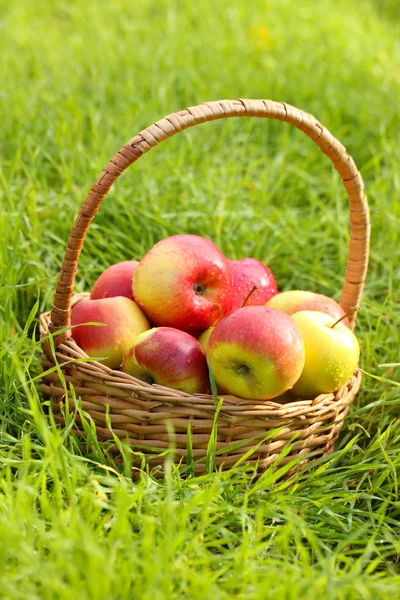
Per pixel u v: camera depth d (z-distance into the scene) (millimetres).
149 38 4398
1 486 1493
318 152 3395
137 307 1867
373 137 3559
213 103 1668
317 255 2740
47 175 2963
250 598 1289
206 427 1641
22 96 3406
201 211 2779
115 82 3844
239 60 4148
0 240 2221
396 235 2777
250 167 3062
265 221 2740
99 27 4555
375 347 2271
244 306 1818
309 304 1933
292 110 1761
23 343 2158
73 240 1646
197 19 4848
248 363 1632
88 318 1816
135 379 1648
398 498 1747
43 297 2354
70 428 1618
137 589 1274
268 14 4914
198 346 1738
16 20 4641
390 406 2086
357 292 2039
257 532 1442
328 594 1302
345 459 1917
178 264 1817
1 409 1781
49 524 1431
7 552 1308
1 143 3090
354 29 4770
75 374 1713
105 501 1479
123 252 2664
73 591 1215
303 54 4242
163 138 1618
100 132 3221
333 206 3117
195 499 1396
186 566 1330
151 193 2762
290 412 1665
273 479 1562
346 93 3828
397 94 3811
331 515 1581
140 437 1674
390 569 1521
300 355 1663
